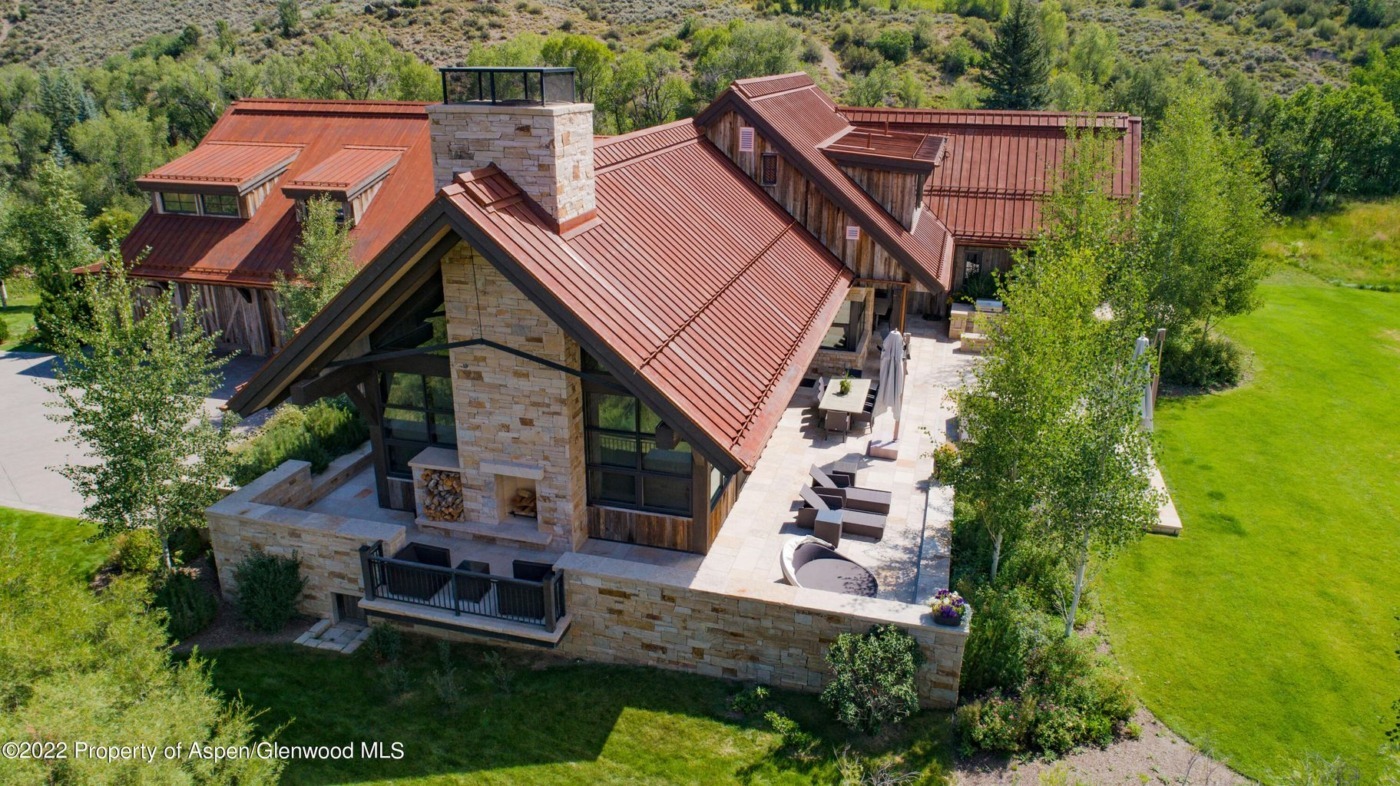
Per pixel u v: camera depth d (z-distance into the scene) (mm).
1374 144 45875
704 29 86188
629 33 92375
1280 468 21469
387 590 14742
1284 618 16016
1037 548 16297
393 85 69562
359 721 13422
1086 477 13820
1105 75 74938
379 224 28922
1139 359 14078
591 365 15023
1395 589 16891
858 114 33344
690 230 18500
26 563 12031
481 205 13008
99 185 61344
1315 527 18984
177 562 17250
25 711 9312
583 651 14875
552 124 13727
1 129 70812
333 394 15578
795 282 20250
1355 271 38969
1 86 81000
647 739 12977
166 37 101062
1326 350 29172
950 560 16109
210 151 32375
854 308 24828
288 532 15547
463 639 15281
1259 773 12578
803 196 23969
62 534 19000
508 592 14133
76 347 15797
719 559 15664
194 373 16344
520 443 15250
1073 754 12766
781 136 23578
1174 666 14750
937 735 12930
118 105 80438
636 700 13773
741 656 14008
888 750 12664
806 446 20656
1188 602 16438
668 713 13484
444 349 15102
